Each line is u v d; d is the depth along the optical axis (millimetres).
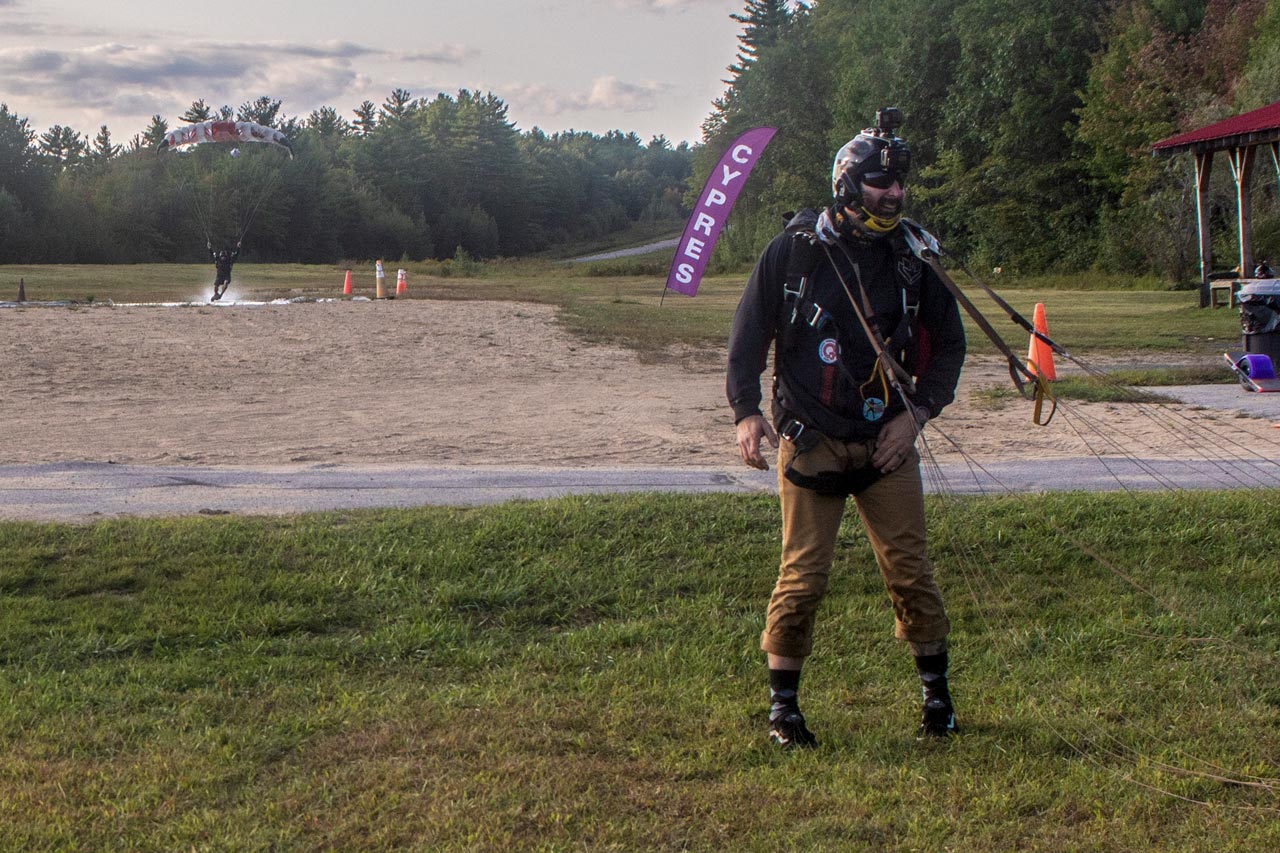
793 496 3793
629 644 4965
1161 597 5297
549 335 20766
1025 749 3799
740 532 6438
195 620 5242
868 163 3566
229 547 6270
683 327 22438
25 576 5812
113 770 3643
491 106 157125
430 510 7094
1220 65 43906
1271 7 41719
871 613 5191
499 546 6215
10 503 7895
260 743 3879
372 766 3674
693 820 3311
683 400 13945
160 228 99375
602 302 29266
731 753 3777
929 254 3631
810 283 3672
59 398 13906
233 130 32812
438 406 13445
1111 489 7988
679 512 6719
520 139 179750
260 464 9812
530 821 3299
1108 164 48719
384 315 23375
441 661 4797
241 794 3496
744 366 3754
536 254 149125
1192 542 6113
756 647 4832
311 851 3143
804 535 3801
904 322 3660
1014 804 3400
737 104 88625
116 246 95750
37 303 26250
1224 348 18562
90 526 6789
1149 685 4332
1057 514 6500
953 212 57594
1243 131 24594
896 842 3193
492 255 140750
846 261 3646
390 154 137250
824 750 3805
